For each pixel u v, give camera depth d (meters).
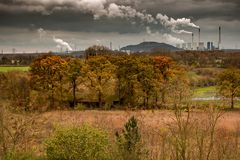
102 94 72.31
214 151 11.70
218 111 11.58
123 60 71.81
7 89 58.41
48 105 60.72
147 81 67.44
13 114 18.20
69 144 18.59
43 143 19.88
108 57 79.31
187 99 11.75
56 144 18.84
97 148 18.44
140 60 73.00
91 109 63.47
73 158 18.53
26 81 65.12
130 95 70.75
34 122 18.84
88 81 72.06
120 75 71.44
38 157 19.09
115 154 15.36
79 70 70.19
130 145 15.27
